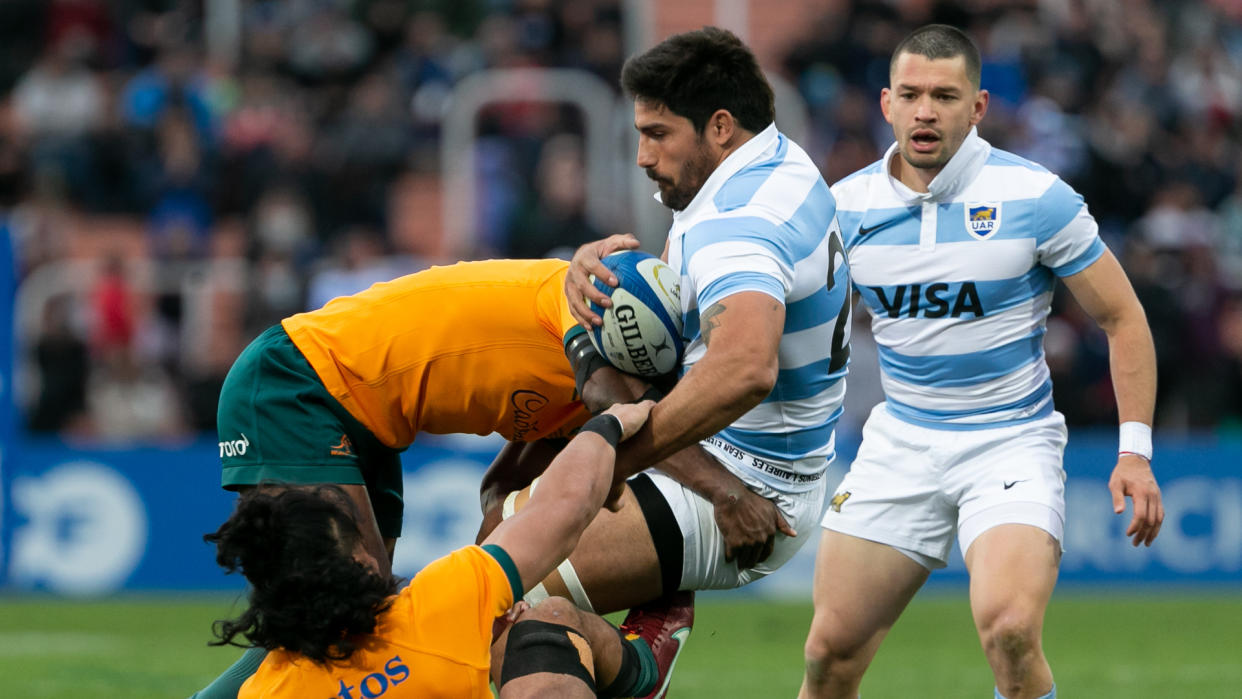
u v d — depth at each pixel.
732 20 58.56
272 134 52.34
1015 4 57.97
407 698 13.27
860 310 43.00
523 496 16.59
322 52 55.94
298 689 13.34
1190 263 48.81
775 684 27.61
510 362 16.33
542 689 14.38
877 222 19.45
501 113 51.28
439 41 55.81
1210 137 58.53
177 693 26.22
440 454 40.97
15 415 40.66
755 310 14.34
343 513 13.67
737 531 16.12
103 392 43.94
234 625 13.34
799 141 49.81
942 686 27.52
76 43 53.28
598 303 15.27
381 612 13.42
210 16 57.38
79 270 45.12
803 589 43.59
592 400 15.52
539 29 54.53
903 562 19.06
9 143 53.34
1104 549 43.97
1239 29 67.25
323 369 16.52
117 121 52.81
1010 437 18.89
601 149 50.84
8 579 40.91
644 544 16.08
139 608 38.75
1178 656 31.75
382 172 52.00
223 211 51.41
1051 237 18.86
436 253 52.06
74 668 28.95
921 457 19.11
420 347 16.42
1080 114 55.91
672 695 26.25
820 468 17.00
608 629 15.41
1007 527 18.17
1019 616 17.39
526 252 47.38
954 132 18.80
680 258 15.60
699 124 15.67
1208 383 47.56
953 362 19.11
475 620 13.50
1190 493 44.25
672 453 14.73
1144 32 62.34
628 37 54.16
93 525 41.41
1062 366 45.03
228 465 16.92
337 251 47.97
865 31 55.47
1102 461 44.06
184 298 45.47
